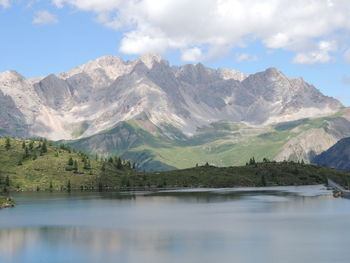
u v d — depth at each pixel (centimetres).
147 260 12912
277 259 12988
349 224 18900
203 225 19062
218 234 16875
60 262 12725
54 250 14125
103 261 12825
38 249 14262
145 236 16500
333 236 16250
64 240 15725
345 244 14875
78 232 17400
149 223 19700
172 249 14275
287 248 14338
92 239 15938
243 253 13700
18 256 13388
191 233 17150
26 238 16138
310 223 19275
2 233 17212
